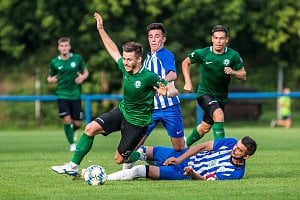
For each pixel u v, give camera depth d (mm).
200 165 27688
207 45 82438
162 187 25562
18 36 80562
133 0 78562
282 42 82688
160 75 31031
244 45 86500
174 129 31703
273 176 29250
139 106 26719
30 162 35719
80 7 78812
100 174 26469
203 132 35062
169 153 28938
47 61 82750
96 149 44469
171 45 79000
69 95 45344
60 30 79750
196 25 81062
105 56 77750
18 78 83562
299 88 90875
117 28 78750
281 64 85938
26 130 73625
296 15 82438
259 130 67062
